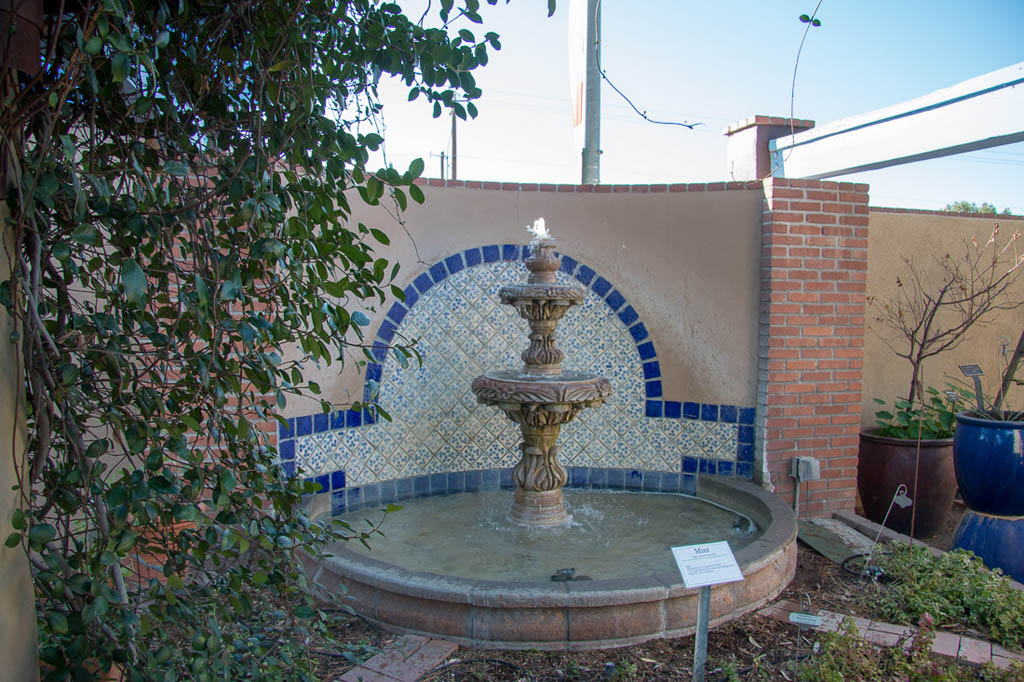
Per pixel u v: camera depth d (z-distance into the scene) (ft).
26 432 5.93
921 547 15.30
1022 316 25.72
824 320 18.95
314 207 6.94
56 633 6.05
